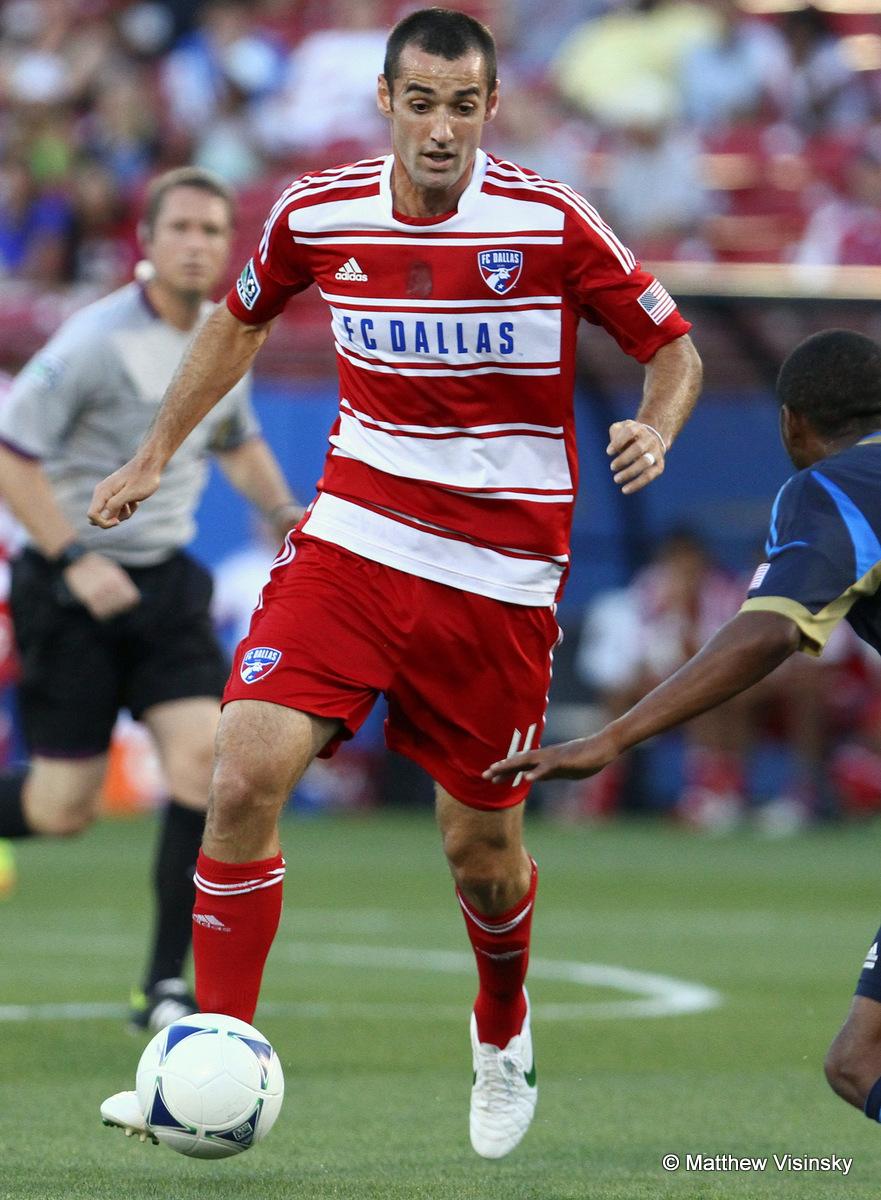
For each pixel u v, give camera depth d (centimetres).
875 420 1335
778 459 5850
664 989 2716
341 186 1516
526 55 7219
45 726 2400
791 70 6675
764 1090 1942
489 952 1609
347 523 1535
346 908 3791
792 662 5588
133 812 5969
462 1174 1512
